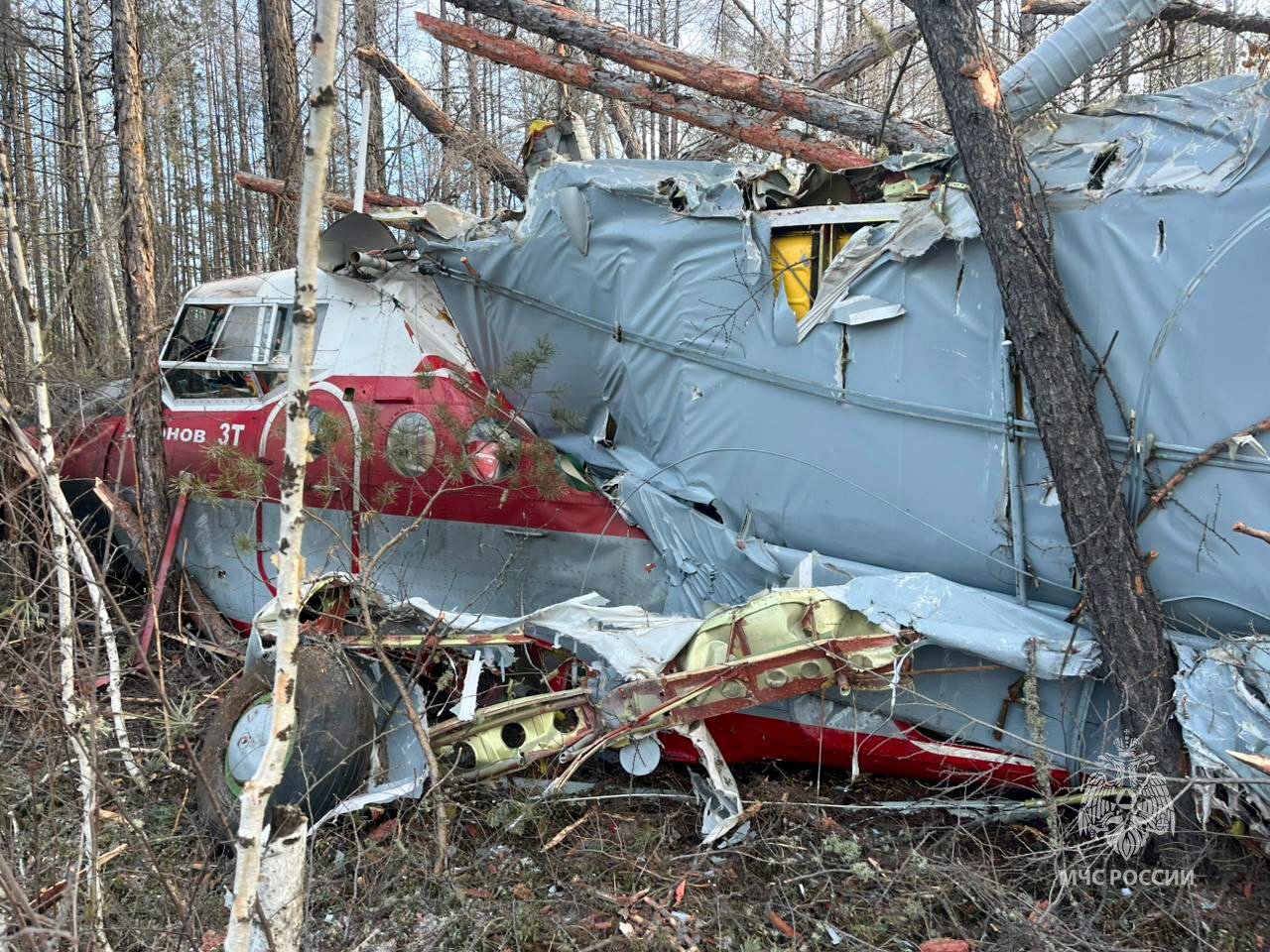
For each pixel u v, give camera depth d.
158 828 3.23
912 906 2.83
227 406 4.89
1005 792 3.44
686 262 3.95
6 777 3.03
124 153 4.99
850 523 3.63
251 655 3.51
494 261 4.48
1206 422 2.93
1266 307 2.81
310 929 2.81
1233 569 2.89
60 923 1.99
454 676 3.69
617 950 2.70
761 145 5.41
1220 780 2.53
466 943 2.73
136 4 5.08
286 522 1.75
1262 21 4.64
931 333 3.41
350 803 3.21
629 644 3.34
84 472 5.27
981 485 3.34
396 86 7.64
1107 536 2.93
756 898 2.98
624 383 4.28
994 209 3.09
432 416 4.32
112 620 4.99
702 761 3.34
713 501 3.98
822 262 3.66
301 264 1.67
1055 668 2.97
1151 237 3.02
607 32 5.02
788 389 3.73
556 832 3.35
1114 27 3.50
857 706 3.37
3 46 10.36
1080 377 3.00
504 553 4.34
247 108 18.55
